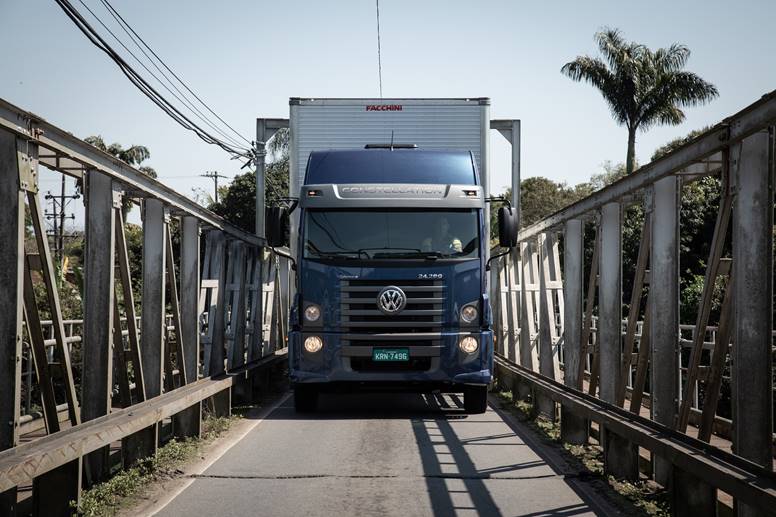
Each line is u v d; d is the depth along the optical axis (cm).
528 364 1448
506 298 1734
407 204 1227
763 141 590
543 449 964
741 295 593
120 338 869
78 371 1415
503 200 1299
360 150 1325
